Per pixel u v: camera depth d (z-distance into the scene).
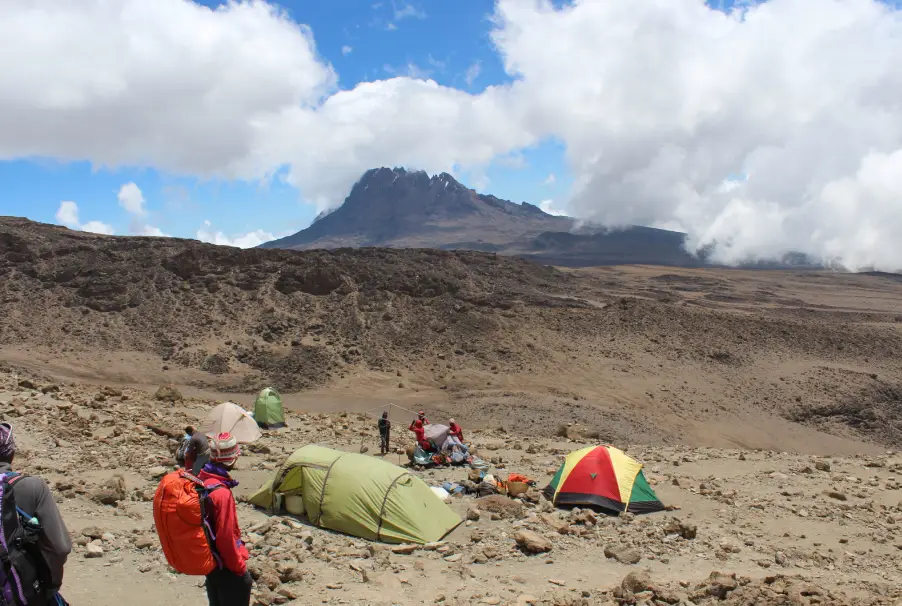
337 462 12.77
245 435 21.86
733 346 80.25
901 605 8.78
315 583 9.08
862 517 15.32
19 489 4.75
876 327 94.75
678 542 12.88
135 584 8.38
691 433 55.94
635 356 75.62
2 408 19.38
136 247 91.00
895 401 67.81
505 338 78.31
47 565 4.82
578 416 54.62
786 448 55.19
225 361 70.31
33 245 87.00
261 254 92.62
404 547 11.23
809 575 11.09
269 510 13.08
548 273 119.06
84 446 16.42
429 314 83.44
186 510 5.48
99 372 64.31
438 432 19.44
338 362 71.38
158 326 76.25
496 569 10.58
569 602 8.59
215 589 5.80
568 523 13.46
